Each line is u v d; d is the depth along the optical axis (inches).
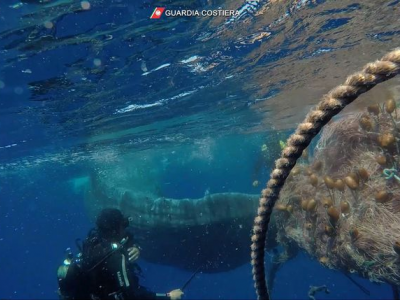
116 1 241.9
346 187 243.9
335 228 235.9
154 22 272.5
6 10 233.1
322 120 66.4
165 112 589.6
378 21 299.9
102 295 238.1
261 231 82.7
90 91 412.5
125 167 800.3
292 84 500.1
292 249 342.6
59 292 242.1
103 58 323.9
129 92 442.0
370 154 244.2
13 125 515.8
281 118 783.1
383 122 242.4
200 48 331.3
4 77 332.2
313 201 257.4
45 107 449.4
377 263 209.0
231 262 463.2
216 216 438.0
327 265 252.2
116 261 239.6
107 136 718.5
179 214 461.7
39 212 3029.0
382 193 213.6
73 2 235.1
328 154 274.8
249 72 421.1
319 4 265.1
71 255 247.6
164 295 259.1
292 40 332.5
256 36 316.2
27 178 1273.4
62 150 797.9
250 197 441.1
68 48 295.4
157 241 480.1
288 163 71.4
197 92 489.1
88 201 749.9
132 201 523.5
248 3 258.4
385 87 454.0
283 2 260.4
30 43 276.8
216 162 1935.3
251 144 1365.7
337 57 391.9
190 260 475.5
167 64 361.4
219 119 734.5
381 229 208.8
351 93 62.8
